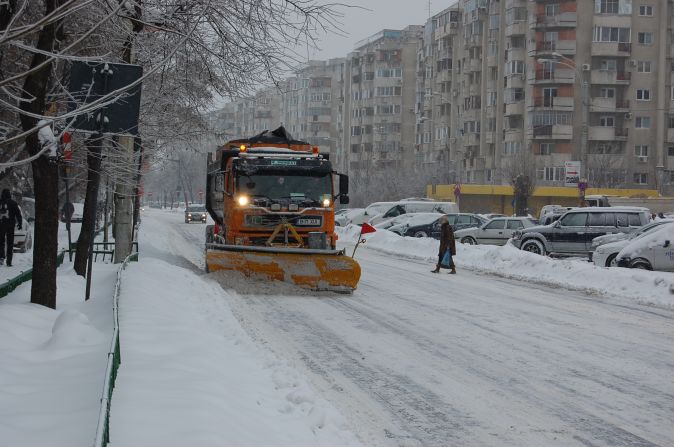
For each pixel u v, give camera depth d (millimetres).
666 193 83125
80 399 6516
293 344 11273
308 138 131500
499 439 6992
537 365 10172
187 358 8234
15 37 5281
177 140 21469
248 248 17531
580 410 8023
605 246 24031
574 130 83250
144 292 12859
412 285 20172
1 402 6445
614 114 83812
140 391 6652
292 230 18484
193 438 5461
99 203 35656
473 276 23375
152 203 159875
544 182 83375
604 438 7105
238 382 7691
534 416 7773
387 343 11531
